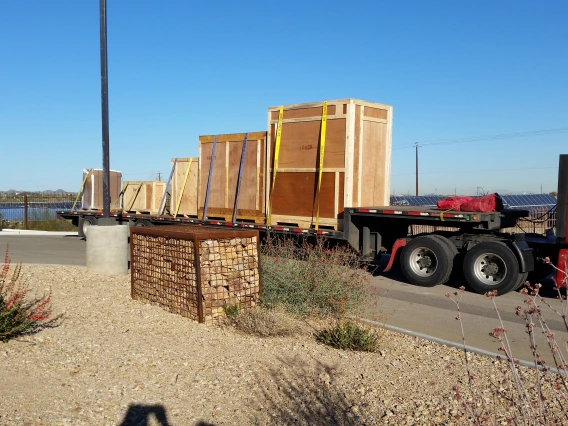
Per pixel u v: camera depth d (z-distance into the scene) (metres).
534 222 13.14
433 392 5.50
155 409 4.84
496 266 11.59
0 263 13.15
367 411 5.04
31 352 5.96
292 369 6.04
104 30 11.66
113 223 11.57
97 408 4.75
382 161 14.46
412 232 14.30
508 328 8.80
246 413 4.89
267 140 15.38
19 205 31.56
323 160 13.94
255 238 8.31
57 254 17.00
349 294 8.76
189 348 6.54
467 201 12.63
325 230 13.67
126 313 8.09
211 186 17.31
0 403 4.62
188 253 7.91
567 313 9.34
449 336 8.20
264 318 7.47
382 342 7.38
